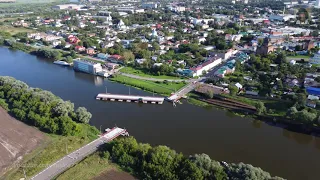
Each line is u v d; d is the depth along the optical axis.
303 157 134.75
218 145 144.50
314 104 176.25
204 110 187.25
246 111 181.00
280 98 192.00
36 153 131.38
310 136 153.38
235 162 130.12
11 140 142.12
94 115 180.75
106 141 142.62
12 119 163.12
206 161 112.88
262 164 129.00
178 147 142.50
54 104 169.12
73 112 168.12
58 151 131.75
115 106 195.25
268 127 163.88
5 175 117.00
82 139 143.62
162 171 110.50
